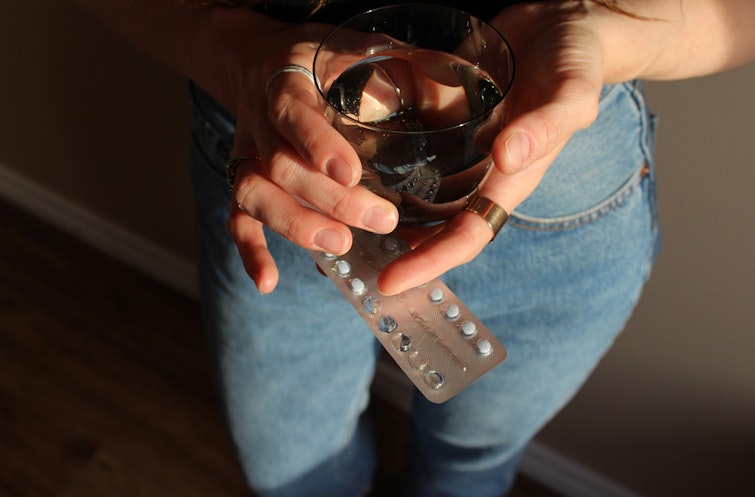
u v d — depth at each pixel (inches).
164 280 41.2
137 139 34.2
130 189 37.5
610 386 30.1
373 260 15.4
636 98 17.9
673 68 16.7
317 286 20.8
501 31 15.3
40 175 41.2
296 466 28.6
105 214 40.6
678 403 28.8
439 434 26.4
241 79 15.7
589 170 17.8
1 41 34.4
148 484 34.6
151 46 19.0
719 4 15.9
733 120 20.8
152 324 39.7
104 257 42.3
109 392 37.3
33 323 39.5
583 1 15.3
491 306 20.5
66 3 30.2
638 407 30.0
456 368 14.5
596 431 32.2
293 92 13.0
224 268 21.5
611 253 19.6
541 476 35.1
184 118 31.4
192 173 21.5
